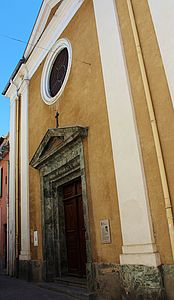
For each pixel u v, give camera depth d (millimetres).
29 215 9328
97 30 6793
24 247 9297
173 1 4930
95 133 6359
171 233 4223
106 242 5543
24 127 10594
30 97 10578
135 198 4953
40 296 6301
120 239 5234
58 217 8180
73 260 7594
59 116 8102
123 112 5531
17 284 8195
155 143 4707
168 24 4926
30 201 9391
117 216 5383
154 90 4996
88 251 5930
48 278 7652
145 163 4945
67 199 8172
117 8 6363
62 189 8508
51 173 8344
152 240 4527
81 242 7254
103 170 5938
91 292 5602
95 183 6117
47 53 9625
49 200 8406
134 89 5461
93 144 6363
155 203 4641
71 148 7152
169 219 4281
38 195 8883
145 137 5035
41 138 9148
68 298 5879
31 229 9078
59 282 7316
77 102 7293
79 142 6773
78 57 7590
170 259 4254
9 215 10977
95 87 6633
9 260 10477
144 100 5180
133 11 5797
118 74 5844
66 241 8062
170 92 4652
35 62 10484
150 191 4766
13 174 10961
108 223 5574
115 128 5652
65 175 7746
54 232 8062
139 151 5059
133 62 5605
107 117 6047
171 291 4129
